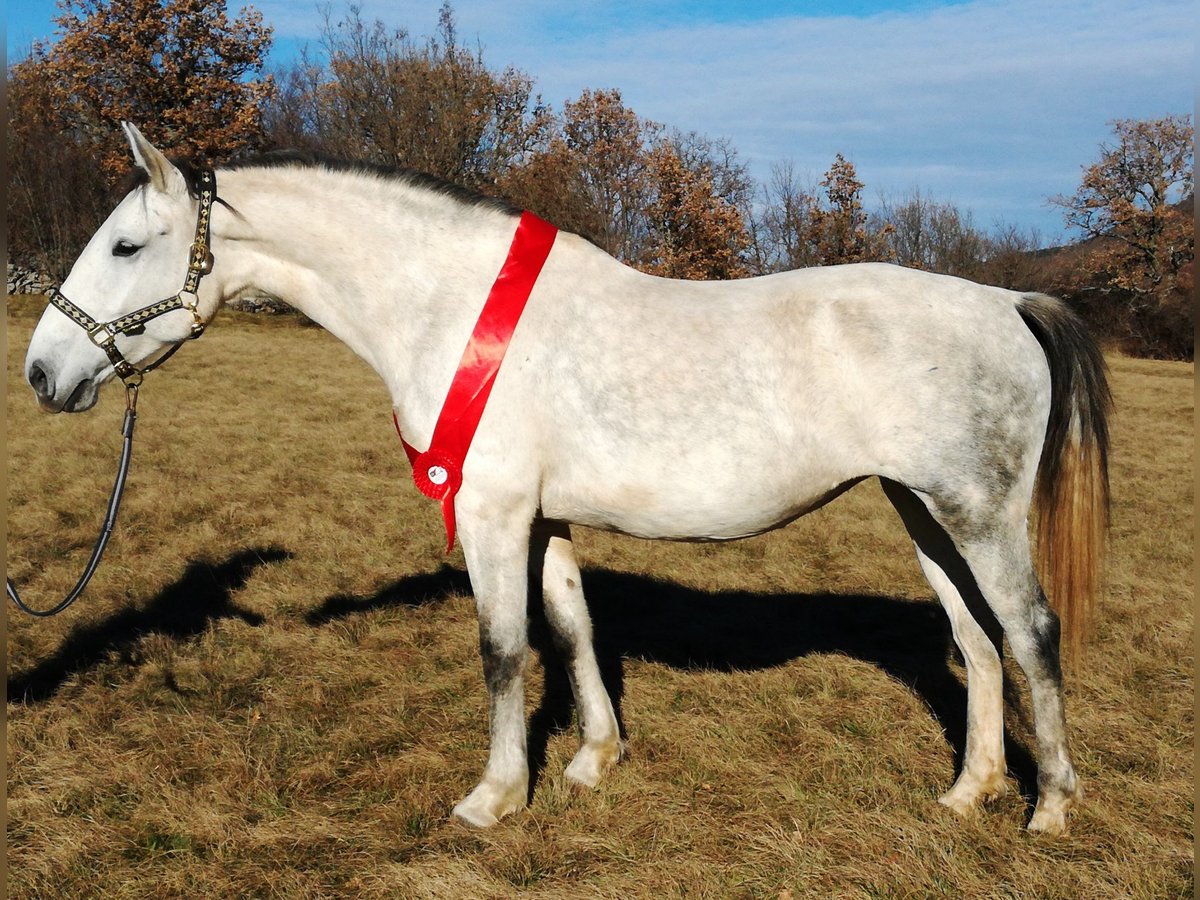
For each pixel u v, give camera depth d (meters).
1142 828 2.74
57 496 6.94
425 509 6.89
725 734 3.37
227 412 10.88
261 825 2.80
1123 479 8.59
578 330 2.71
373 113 26.56
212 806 2.89
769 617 4.79
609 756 3.14
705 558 5.83
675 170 21.77
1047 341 2.77
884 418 2.60
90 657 4.11
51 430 9.24
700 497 2.67
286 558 5.64
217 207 2.90
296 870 2.61
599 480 2.71
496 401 2.70
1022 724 3.43
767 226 34.16
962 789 2.91
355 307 2.93
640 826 2.79
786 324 2.67
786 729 3.45
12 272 23.12
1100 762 3.13
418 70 26.44
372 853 2.67
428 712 3.59
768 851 2.64
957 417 2.56
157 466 8.00
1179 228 31.06
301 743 3.33
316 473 8.02
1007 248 34.16
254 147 25.44
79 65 22.91
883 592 5.25
